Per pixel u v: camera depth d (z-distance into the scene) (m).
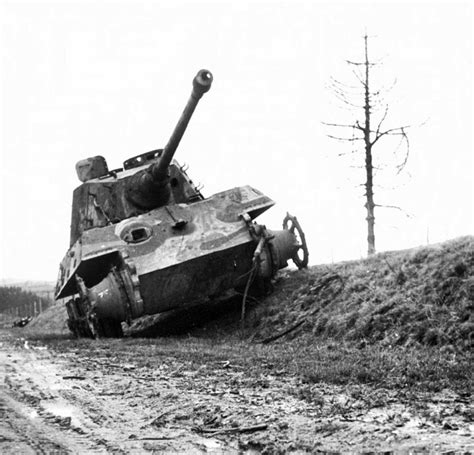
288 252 24.39
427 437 7.11
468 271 15.69
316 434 7.46
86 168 25.75
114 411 9.16
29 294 126.50
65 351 18.91
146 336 23.80
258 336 20.44
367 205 25.53
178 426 8.12
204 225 22.89
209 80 20.77
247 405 9.32
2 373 13.72
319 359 14.44
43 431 7.84
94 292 21.55
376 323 16.33
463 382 10.48
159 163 23.27
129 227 22.53
